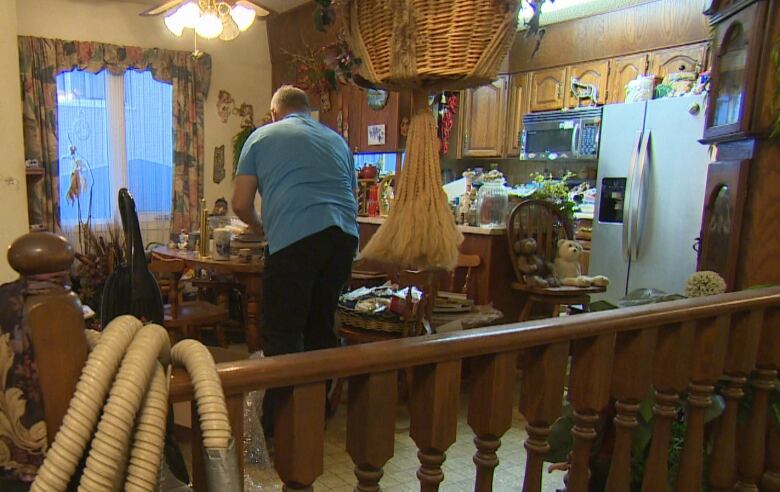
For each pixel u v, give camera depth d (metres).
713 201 2.27
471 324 2.57
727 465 1.43
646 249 3.67
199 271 3.97
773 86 1.92
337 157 2.23
